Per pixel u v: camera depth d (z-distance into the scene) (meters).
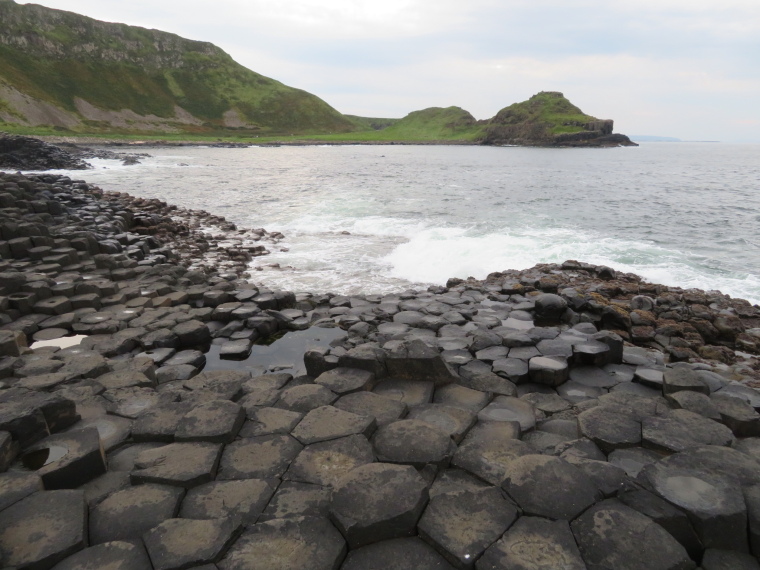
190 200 31.33
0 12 141.00
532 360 7.17
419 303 11.09
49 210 17.70
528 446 4.56
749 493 3.74
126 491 4.10
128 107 154.12
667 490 3.79
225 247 18.31
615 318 10.33
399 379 6.48
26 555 3.30
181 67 189.75
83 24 163.88
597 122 157.25
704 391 5.84
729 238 20.66
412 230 21.38
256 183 41.06
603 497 3.81
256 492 4.11
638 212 27.22
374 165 65.75
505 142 167.50
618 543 3.33
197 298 11.73
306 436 4.87
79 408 5.77
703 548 3.49
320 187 38.34
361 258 17.03
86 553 3.39
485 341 8.20
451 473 4.31
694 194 36.22
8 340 7.60
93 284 11.14
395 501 3.66
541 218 24.78
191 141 128.88
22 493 3.86
